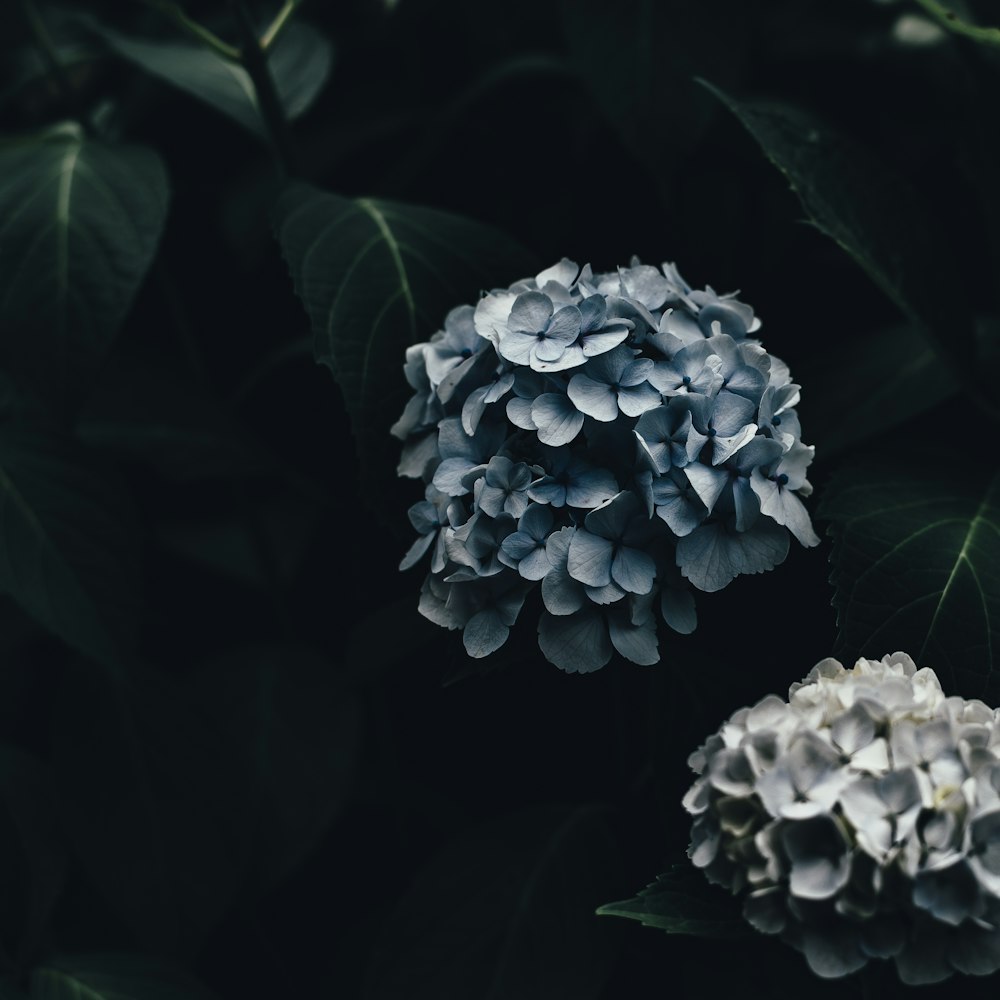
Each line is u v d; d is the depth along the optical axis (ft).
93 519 3.98
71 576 3.92
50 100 5.05
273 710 4.29
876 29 4.64
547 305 3.38
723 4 4.08
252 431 4.59
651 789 3.87
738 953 3.51
